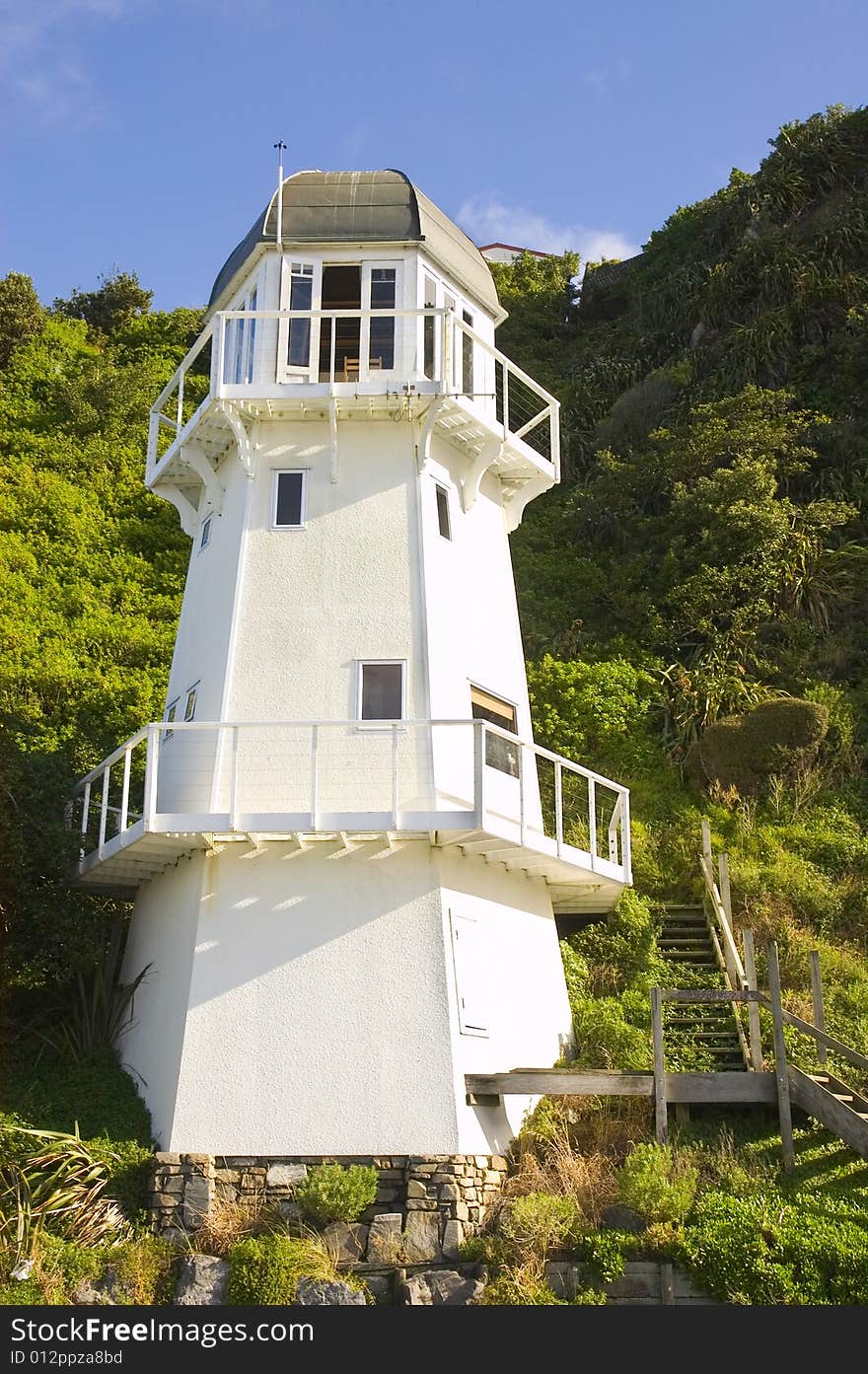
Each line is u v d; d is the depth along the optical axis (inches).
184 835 674.8
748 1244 569.3
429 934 673.6
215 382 760.3
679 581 1259.8
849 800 1035.9
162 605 1408.7
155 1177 631.2
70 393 1802.4
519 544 1423.5
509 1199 629.9
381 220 806.5
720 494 1289.4
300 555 754.2
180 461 834.2
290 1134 639.1
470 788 730.8
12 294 2038.6
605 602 1301.7
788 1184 619.8
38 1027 757.3
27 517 1524.4
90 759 1006.4
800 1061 738.2
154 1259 602.9
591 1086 651.5
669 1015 801.6
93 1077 704.4
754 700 1112.8
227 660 734.5
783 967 855.1
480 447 808.3
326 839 687.1
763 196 1717.5
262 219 818.2
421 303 800.9
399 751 711.7
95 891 808.3
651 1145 629.3
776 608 1208.2
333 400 754.8
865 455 1326.3
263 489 769.6
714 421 1369.3
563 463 1584.6
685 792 1073.5
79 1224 611.5
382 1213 615.2
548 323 2001.7
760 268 1608.0
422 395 751.7
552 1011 758.5
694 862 972.6
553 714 1124.5
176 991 687.1
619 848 989.8
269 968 671.8
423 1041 654.5
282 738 715.4
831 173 1712.6
